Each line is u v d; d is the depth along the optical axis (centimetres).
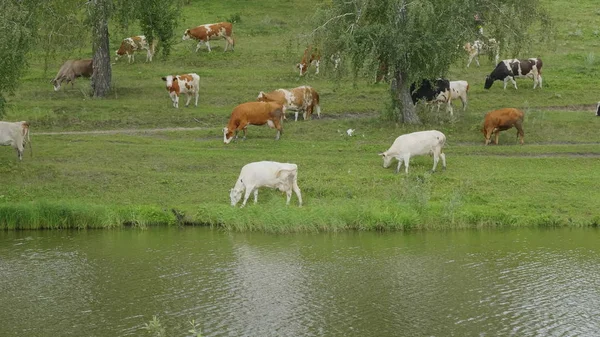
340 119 3594
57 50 3966
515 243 2344
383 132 3388
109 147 3170
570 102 3812
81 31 3481
